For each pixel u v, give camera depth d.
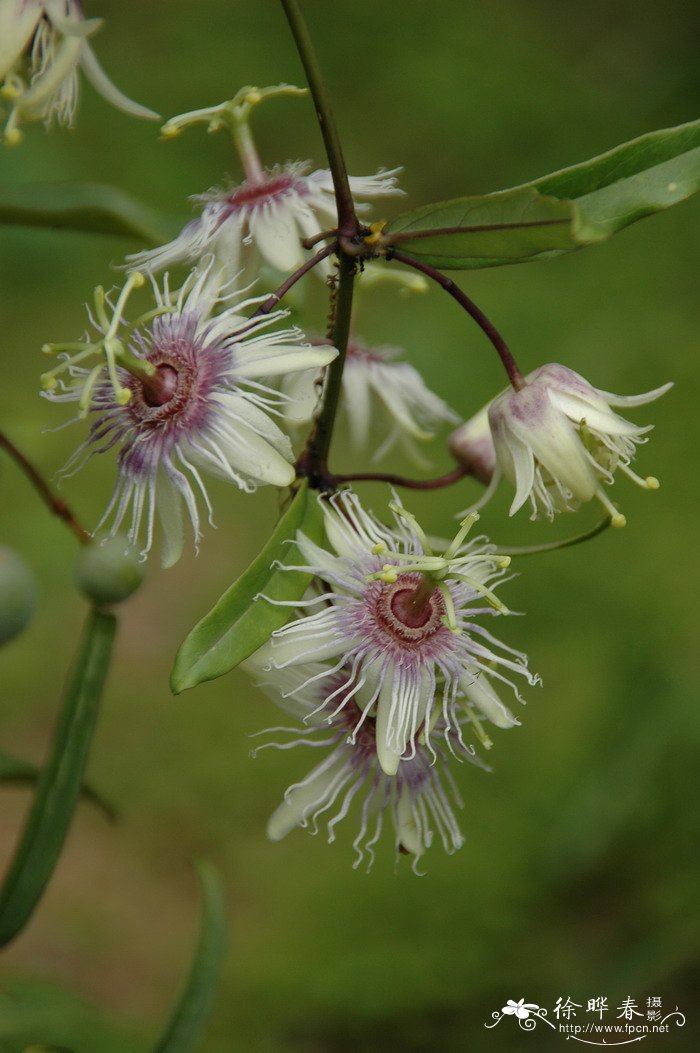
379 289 9.05
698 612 6.95
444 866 6.23
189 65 11.20
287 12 2.51
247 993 5.83
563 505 2.70
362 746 2.73
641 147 2.55
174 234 3.56
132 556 2.81
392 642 2.62
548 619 7.28
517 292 9.13
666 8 11.65
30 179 9.31
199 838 6.57
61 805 2.82
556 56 11.62
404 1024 5.72
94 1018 3.94
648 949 5.71
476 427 3.03
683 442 8.03
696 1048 5.47
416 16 11.89
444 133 10.95
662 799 6.18
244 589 2.49
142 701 7.08
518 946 5.93
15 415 4.36
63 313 8.88
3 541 7.46
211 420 2.56
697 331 8.66
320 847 6.48
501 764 6.58
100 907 6.20
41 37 2.71
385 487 7.74
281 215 2.89
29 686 7.12
